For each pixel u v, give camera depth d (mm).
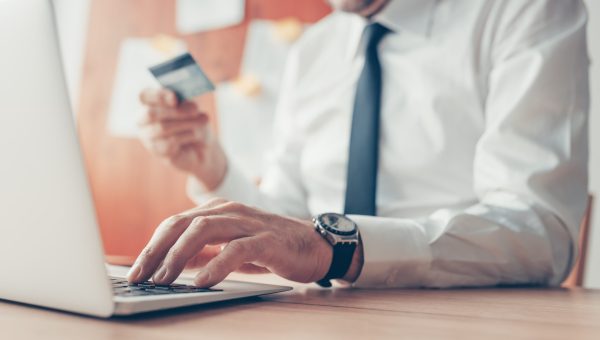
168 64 954
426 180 1250
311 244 670
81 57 2770
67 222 375
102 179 2688
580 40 1073
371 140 1147
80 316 405
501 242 819
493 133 1019
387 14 1327
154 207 2631
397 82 1313
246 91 2562
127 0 2742
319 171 1432
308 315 464
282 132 1607
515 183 940
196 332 367
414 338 375
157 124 1263
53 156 369
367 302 569
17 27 370
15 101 378
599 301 658
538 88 1018
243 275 873
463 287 789
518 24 1155
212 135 1391
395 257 731
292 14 2553
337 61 1513
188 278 644
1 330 353
